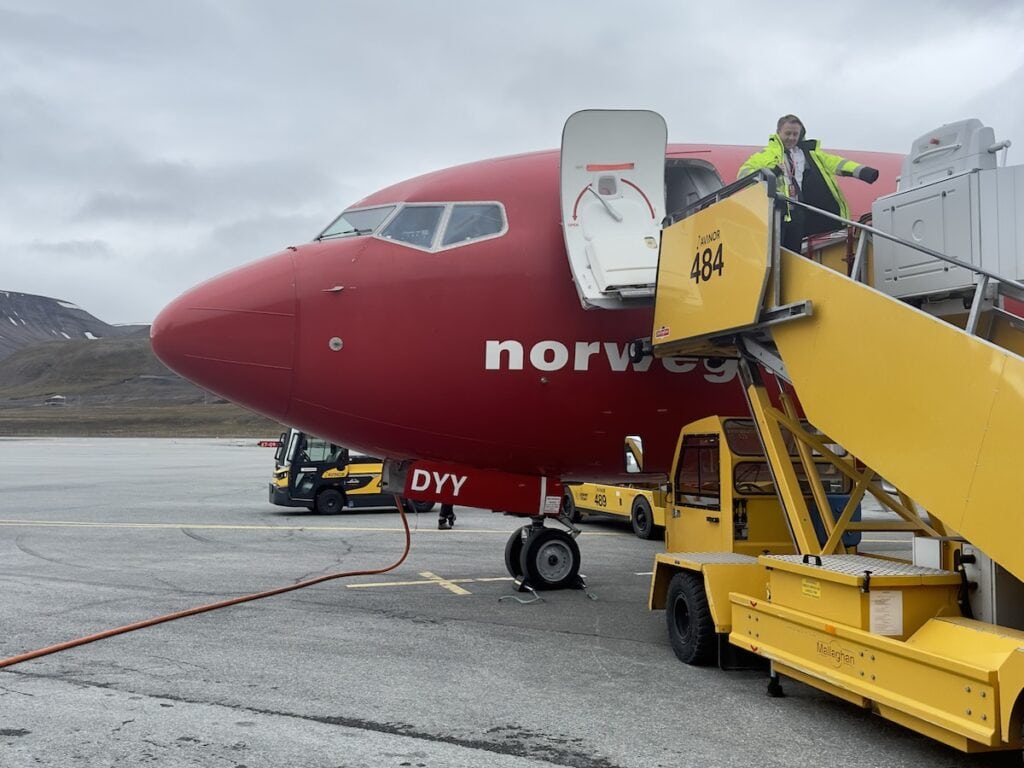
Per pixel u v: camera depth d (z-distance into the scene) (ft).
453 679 23.38
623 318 31.83
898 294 22.93
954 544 19.20
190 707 20.88
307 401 31.63
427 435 32.48
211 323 30.89
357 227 33.45
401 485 36.35
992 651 15.79
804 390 21.22
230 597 35.22
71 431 352.69
